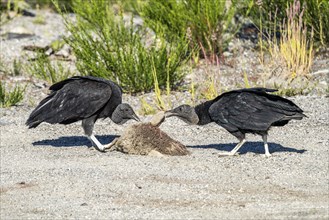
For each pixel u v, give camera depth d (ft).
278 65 58.08
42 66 59.52
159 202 31.55
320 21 61.82
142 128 39.93
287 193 32.60
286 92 54.03
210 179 34.65
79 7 60.23
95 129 46.39
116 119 41.57
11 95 53.52
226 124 38.29
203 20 62.13
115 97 41.42
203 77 58.80
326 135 43.01
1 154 40.19
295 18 62.85
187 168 36.47
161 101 51.19
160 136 39.73
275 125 38.93
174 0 63.16
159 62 56.13
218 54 63.21
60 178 35.06
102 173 35.70
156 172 35.81
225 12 63.62
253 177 34.96
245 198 31.94
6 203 31.91
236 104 38.01
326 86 55.62
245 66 60.90
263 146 41.14
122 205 31.22
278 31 65.36
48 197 32.55
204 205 31.07
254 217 29.45
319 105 50.24
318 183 33.99
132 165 37.14
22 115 50.42
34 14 77.41
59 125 47.47
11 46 67.56
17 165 37.73
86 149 41.29
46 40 69.05
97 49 57.31
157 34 60.29
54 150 41.06
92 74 57.98
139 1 65.05
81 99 40.68
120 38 57.62
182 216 29.66
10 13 75.46
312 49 61.05
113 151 40.68
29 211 30.78
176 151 39.27
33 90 57.41
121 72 56.08
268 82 57.00
